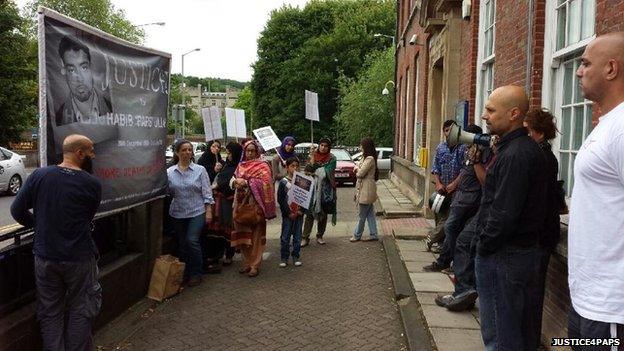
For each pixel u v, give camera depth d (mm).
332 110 42844
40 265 3646
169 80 6363
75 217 3670
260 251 6988
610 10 3938
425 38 13766
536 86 5340
